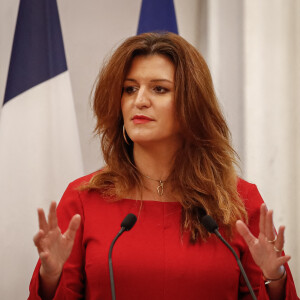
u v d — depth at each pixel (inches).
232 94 304.3
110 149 217.8
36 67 279.9
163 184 209.0
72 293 190.7
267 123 303.1
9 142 270.7
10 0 293.6
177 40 207.3
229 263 190.1
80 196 208.4
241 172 272.2
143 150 209.9
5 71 291.9
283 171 302.2
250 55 303.6
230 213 201.0
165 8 302.7
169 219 198.7
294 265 301.9
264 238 167.0
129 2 312.0
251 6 306.7
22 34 281.6
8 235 265.9
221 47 304.3
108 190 207.0
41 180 273.1
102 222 197.9
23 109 275.4
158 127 198.5
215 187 206.1
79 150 283.0
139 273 183.3
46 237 164.1
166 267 184.4
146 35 210.1
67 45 302.4
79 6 305.9
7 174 268.4
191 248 190.4
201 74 207.3
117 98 204.1
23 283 267.1
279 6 309.9
